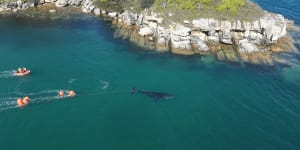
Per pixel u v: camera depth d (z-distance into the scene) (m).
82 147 61.91
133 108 72.56
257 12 101.81
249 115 71.69
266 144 63.72
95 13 114.62
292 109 73.81
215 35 97.56
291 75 86.19
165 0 104.62
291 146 63.38
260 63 90.88
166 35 98.31
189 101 75.56
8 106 71.00
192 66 89.25
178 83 81.88
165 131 66.69
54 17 112.12
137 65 88.31
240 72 87.12
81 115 69.88
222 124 68.94
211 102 75.62
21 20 109.88
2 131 64.81
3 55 89.75
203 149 62.41
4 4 113.94
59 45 96.25
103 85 79.12
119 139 64.19
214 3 102.50
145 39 99.69
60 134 64.75
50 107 71.62
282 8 127.12
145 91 77.94
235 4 101.88
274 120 70.31
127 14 107.31
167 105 74.00
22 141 62.72
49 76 81.25
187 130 67.06
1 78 79.50
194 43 96.38
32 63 86.56
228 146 63.16
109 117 69.75
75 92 76.19
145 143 63.44
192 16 98.50
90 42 98.44
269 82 83.19
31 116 68.88
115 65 87.62
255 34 98.31
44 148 61.34
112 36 102.25
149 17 101.56
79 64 87.12
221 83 82.56
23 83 78.06
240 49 94.88
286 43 99.25
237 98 77.12
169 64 89.69
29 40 98.50
